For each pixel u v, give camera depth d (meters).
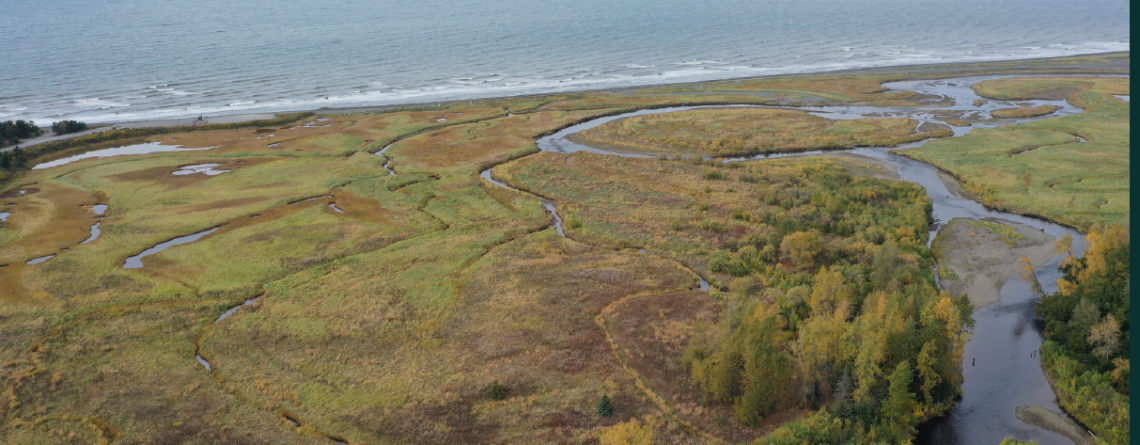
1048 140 129.38
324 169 121.69
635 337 63.19
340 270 79.31
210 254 84.19
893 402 48.59
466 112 170.00
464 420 52.06
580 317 67.25
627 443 46.78
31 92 195.88
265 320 67.62
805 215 89.06
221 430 51.41
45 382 57.66
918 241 82.00
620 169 118.62
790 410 52.09
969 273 76.25
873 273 69.00
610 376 57.25
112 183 114.00
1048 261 78.31
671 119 157.38
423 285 74.81
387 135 147.12
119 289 74.69
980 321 65.94
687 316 66.88
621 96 187.00
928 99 174.00
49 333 65.38
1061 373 55.59
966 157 119.81
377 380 57.31
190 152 134.75
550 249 84.38
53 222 95.75
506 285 74.50
